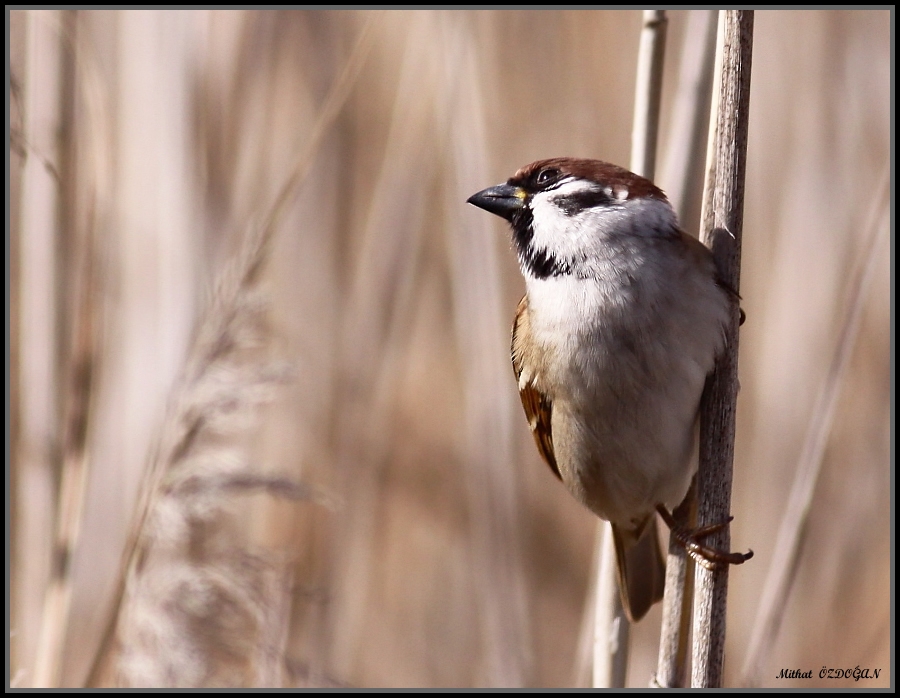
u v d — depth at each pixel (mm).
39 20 7711
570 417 6426
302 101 10141
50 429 7590
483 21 10648
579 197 6160
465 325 9047
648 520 6945
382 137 10500
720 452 5797
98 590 8039
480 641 10078
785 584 7402
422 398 10672
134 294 8242
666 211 6059
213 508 6031
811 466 7551
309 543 8953
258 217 8492
